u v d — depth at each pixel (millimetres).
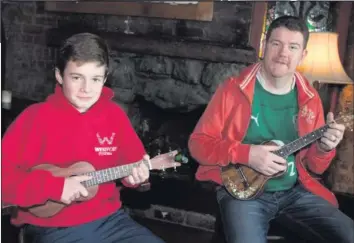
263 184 1671
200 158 1699
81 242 1371
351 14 2857
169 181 2721
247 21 2930
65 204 1383
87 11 3336
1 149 1329
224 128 1734
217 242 1746
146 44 3121
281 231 1814
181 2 3053
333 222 1628
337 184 2963
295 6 2904
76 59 1339
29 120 1369
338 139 1649
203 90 3129
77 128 1412
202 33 3066
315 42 2471
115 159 1518
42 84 3693
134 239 1395
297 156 1744
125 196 2693
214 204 2600
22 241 1418
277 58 1651
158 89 3260
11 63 3752
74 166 1405
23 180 1296
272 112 1729
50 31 3441
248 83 1713
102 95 1505
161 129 3104
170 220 2662
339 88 2883
